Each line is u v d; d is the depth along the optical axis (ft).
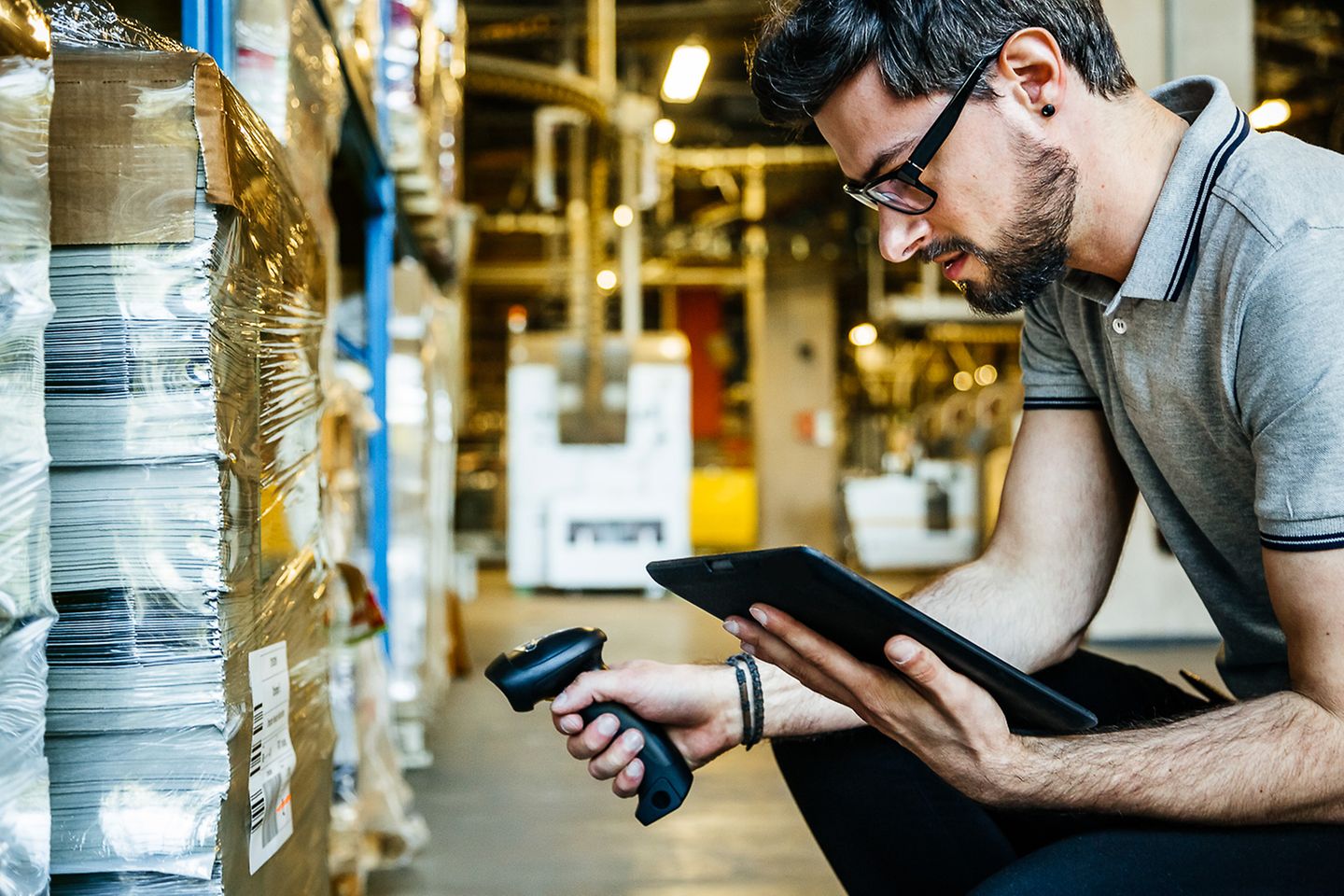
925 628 2.22
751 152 30.71
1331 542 2.38
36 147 1.81
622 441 23.15
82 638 2.07
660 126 25.12
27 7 1.78
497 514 36.88
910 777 3.14
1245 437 2.80
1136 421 3.13
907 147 2.73
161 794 2.07
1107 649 14.98
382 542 7.37
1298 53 24.50
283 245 2.74
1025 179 2.73
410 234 9.49
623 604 21.68
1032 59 2.66
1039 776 2.41
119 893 2.05
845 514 29.89
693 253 34.76
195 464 2.10
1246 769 2.41
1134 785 2.43
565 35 24.16
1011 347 47.44
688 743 3.19
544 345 23.53
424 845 6.73
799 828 7.23
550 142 23.73
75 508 2.08
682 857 6.57
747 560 2.29
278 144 2.75
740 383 45.78
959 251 2.85
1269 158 2.64
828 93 2.77
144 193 2.10
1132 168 2.81
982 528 29.25
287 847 2.69
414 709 8.79
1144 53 14.90
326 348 4.35
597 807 7.64
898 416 45.16
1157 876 2.44
